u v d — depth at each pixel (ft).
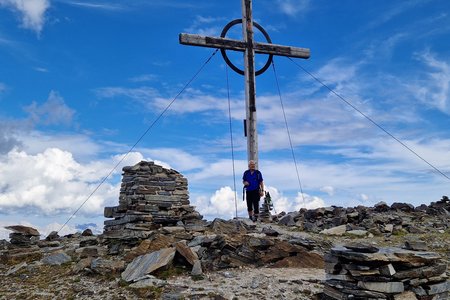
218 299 32.50
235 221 55.77
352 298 30.66
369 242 52.19
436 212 68.69
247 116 71.20
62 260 50.55
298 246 43.93
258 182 62.34
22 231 61.21
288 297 32.96
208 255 43.47
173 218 55.83
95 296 36.63
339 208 67.72
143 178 56.39
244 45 72.74
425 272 30.71
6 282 45.60
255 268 41.60
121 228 55.62
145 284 36.65
